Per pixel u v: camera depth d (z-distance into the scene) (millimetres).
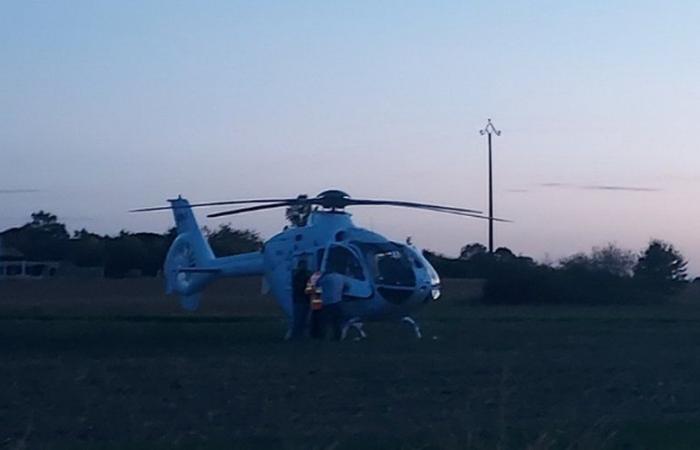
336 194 33031
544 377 21953
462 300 67938
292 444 14188
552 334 35094
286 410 17438
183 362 24594
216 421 16359
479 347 29156
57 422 16266
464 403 18234
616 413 17344
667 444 14531
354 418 16641
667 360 25641
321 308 32094
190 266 40281
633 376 22250
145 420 16469
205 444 14266
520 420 16438
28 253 109312
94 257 108062
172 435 15125
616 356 26547
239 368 23250
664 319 45875
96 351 28031
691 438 14930
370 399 18703
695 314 51594
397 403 18234
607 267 71125
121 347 29297
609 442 14344
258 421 16359
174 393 19406
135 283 91188
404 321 33031
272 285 34188
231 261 38781
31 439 14852
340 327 32406
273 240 34375
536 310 56625
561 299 66125
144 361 24828
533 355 26594
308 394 19281
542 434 14109
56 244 110000
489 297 66500
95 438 14984
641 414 17266
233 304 65938
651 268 70938
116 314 50969
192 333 35438
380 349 28234
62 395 19156
